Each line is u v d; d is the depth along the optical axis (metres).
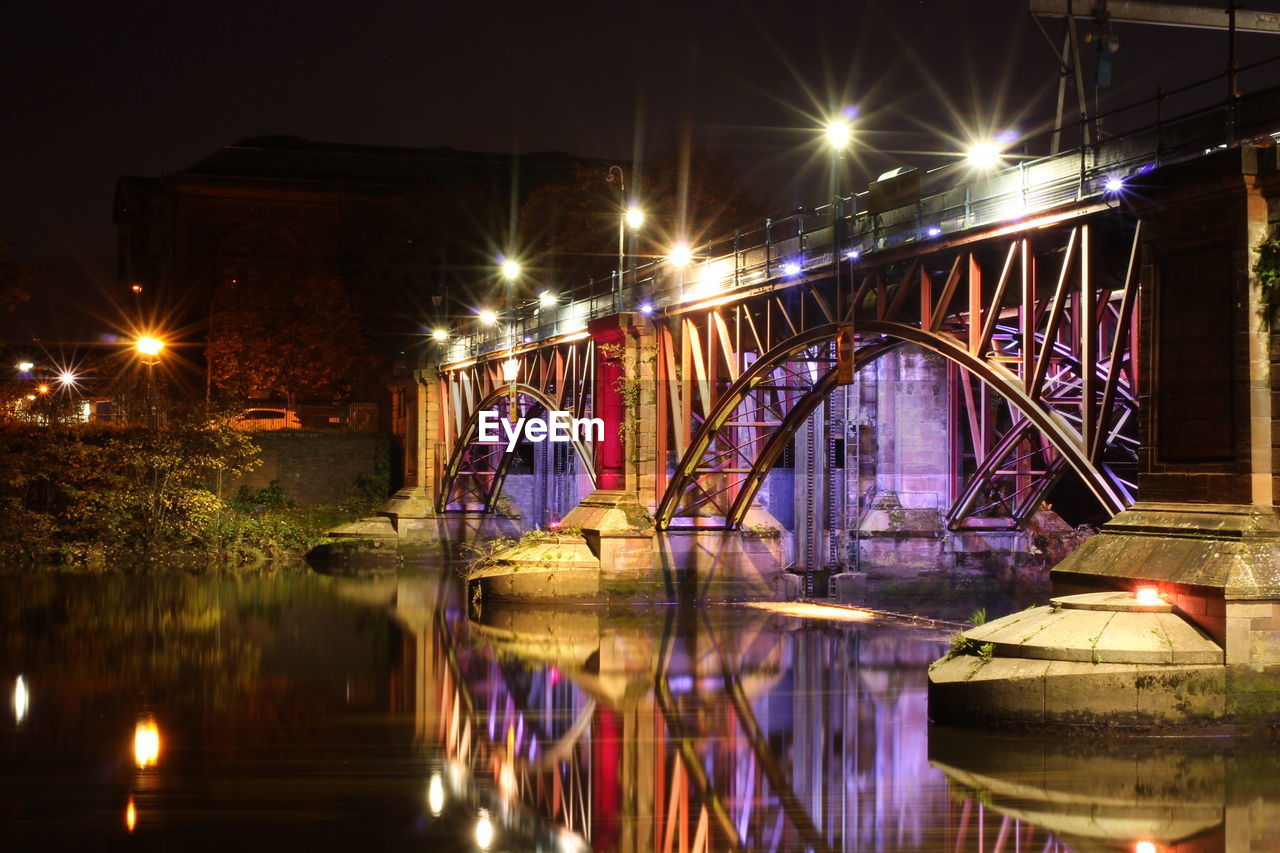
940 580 43.75
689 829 17.47
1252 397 21.52
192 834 17.14
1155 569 21.84
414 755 22.08
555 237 77.75
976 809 17.84
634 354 44.81
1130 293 24.31
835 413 45.41
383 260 94.94
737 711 26.08
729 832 17.28
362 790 19.61
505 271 64.50
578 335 49.38
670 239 74.19
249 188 104.38
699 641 36.47
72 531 64.75
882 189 32.34
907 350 44.94
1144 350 23.50
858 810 18.17
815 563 45.28
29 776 20.44
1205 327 22.41
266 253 104.56
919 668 31.64
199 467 68.25
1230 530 21.23
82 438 67.12
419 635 37.94
